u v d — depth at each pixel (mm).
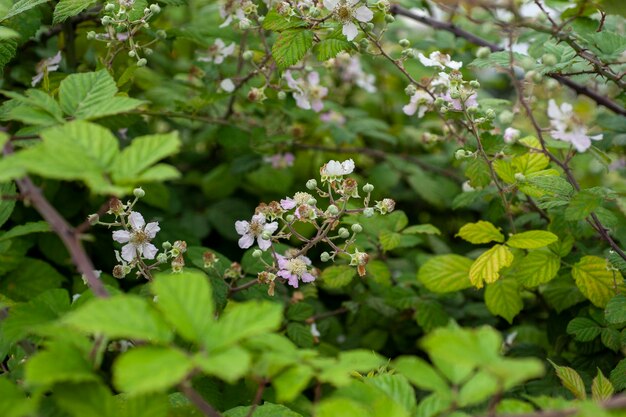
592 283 657
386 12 663
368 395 505
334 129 851
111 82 546
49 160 454
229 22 756
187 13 969
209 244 875
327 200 887
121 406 523
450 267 700
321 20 656
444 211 922
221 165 891
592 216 646
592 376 670
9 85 793
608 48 653
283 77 766
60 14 677
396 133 952
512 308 688
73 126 473
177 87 840
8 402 471
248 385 650
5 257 688
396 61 691
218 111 837
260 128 812
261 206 634
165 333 454
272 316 456
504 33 672
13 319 511
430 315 727
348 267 721
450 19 797
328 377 457
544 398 495
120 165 464
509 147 689
